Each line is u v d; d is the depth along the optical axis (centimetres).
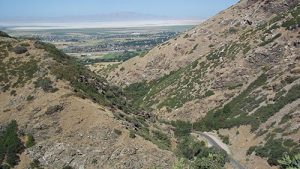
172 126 10400
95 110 6725
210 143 9350
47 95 6881
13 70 7462
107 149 6241
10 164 6147
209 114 11188
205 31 16750
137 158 6175
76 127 6494
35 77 7269
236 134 9375
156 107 13100
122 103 8475
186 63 15912
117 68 18025
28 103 6844
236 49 13075
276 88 10062
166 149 6625
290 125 8200
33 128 6519
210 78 12669
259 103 10025
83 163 6138
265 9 15475
